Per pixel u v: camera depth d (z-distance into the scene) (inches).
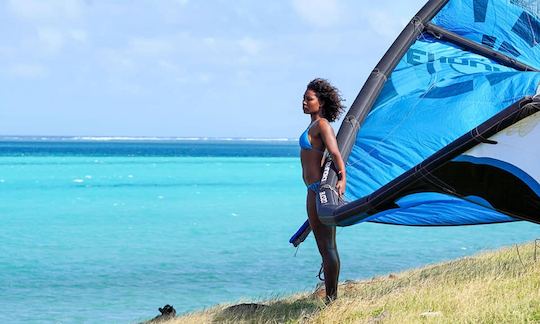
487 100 553.9
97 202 2183.8
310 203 442.9
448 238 1305.4
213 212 1911.9
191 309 714.8
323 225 443.2
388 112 554.6
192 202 2220.7
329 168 428.5
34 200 2231.8
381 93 562.3
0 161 5433.1
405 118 553.3
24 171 4050.2
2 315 709.3
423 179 362.6
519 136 335.9
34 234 1408.7
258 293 792.9
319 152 436.5
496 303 374.6
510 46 586.9
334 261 444.1
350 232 1412.4
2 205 2062.0
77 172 4025.6
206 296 791.1
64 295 809.5
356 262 1021.2
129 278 918.4
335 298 447.8
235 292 807.1
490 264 570.9
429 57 576.4
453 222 490.6
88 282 887.7
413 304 406.6
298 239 541.3
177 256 1111.0
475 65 576.4
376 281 597.9
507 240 1259.2
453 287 446.0
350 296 492.1
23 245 1243.8
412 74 570.3
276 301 550.3
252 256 1108.5
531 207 367.2
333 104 435.5
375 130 550.6
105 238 1346.0
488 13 582.9
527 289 402.6
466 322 350.0
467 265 605.9
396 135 547.2
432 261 1015.6
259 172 4397.1
